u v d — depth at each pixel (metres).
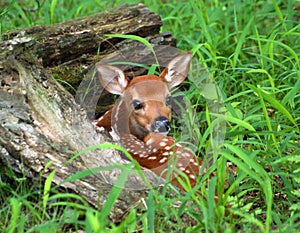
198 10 12.81
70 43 11.20
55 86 9.92
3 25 13.23
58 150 9.14
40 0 14.66
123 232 8.43
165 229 8.41
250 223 8.45
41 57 10.98
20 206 8.42
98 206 8.38
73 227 8.71
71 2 14.66
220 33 13.98
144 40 10.69
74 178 8.29
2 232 8.20
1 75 9.73
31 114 9.46
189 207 8.31
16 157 9.04
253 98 11.42
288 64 12.51
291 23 13.20
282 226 8.41
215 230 7.86
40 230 7.84
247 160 8.67
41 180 8.91
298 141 10.54
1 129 9.16
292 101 10.97
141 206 8.72
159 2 14.97
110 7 14.67
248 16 14.15
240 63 12.23
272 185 9.47
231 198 8.84
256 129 10.90
